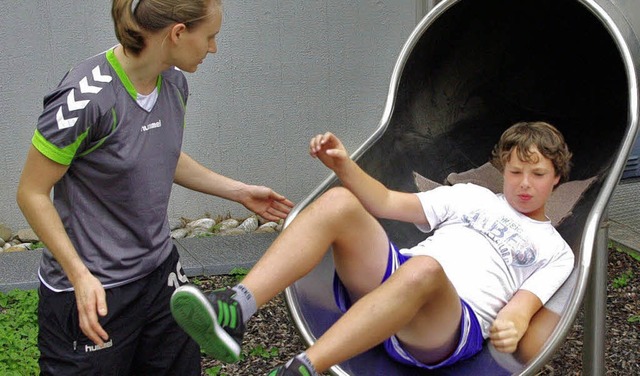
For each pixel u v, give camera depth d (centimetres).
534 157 347
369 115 655
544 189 349
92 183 300
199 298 259
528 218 351
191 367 338
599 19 367
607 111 409
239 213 663
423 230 357
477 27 417
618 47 361
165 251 321
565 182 386
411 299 275
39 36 607
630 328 497
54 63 613
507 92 435
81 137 288
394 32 645
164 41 291
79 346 311
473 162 421
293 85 643
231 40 628
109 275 308
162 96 310
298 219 289
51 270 309
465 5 404
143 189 305
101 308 285
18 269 557
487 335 323
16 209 634
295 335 484
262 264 281
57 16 606
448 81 426
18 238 633
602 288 388
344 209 288
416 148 409
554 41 422
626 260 581
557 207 376
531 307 321
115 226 307
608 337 488
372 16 640
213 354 273
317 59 641
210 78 632
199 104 635
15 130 620
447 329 298
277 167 655
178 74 319
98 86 290
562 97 427
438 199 354
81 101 286
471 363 313
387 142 392
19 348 454
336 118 653
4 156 623
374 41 644
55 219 293
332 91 648
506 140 357
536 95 431
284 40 634
